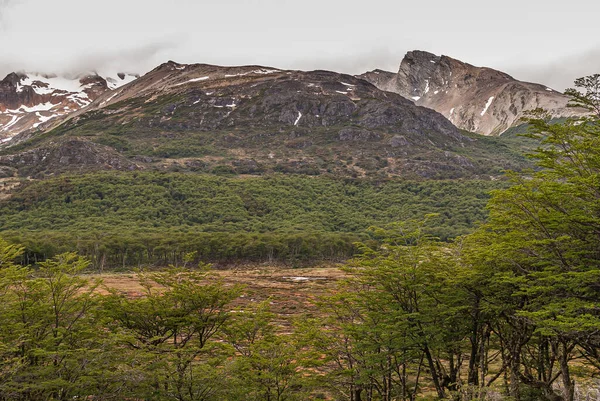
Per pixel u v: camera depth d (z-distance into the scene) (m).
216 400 16.52
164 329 20.22
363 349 19.45
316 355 19.89
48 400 15.68
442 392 19.50
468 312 19.95
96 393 16.17
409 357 20.47
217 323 20.78
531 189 17.17
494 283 18.48
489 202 19.20
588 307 14.39
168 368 16.22
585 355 21.59
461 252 21.64
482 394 19.12
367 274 20.12
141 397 16.44
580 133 15.98
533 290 15.96
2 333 16.33
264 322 20.86
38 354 15.33
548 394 21.36
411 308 19.55
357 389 21.47
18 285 18.92
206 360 19.61
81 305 19.08
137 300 20.16
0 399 14.79
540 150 16.53
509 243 16.98
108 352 16.34
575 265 16.52
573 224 16.27
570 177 16.00
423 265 18.98
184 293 20.00
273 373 16.94
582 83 15.88
